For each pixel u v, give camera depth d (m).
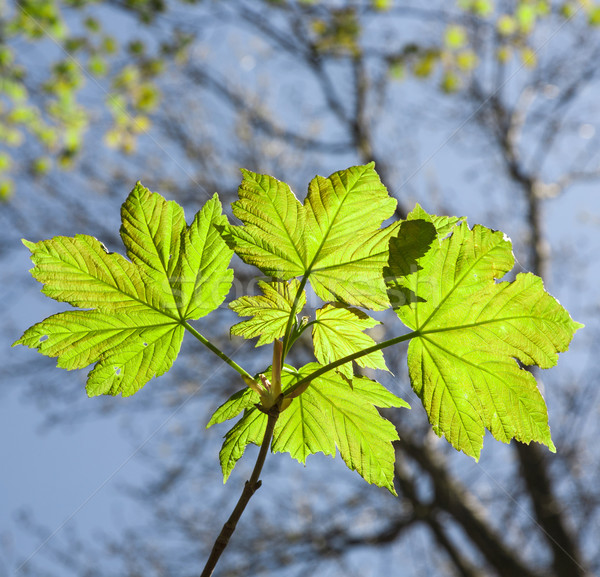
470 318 0.63
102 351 0.64
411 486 2.96
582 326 0.62
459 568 2.89
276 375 0.60
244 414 0.65
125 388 0.64
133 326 0.64
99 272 0.63
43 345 0.63
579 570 2.52
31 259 0.63
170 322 0.64
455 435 0.64
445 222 0.63
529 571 2.63
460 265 0.63
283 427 0.65
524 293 0.63
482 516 2.80
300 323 0.64
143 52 2.98
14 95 2.70
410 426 2.93
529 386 0.63
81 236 0.63
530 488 2.72
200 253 0.64
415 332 0.63
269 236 0.63
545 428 0.63
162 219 0.64
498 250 0.63
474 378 0.63
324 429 0.65
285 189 0.63
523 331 0.63
